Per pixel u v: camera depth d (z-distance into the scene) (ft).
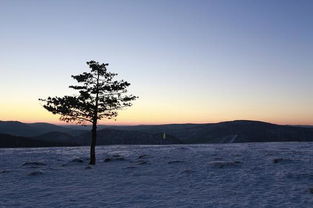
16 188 67.67
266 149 151.53
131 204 52.49
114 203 53.31
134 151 162.91
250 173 79.71
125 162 111.96
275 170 82.58
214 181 72.02
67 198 57.47
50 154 152.76
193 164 98.53
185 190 63.41
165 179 76.48
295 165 89.66
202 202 52.90
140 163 103.60
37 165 107.76
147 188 66.13
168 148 178.81
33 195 60.34
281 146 178.81
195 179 75.20
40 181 76.38
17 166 106.32
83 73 109.29
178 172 85.61
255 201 52.70
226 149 157.89
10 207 51.16
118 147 212.84
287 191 59.67
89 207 50.80
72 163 111.86
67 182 74.64
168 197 57.36
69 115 110.73
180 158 115.85
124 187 67.67
